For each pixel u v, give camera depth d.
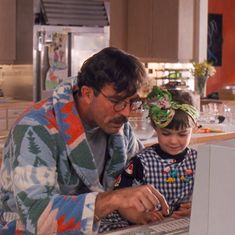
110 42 7.20
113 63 1.46
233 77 9.78
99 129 1.72
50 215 1.42
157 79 7.37
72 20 6.32
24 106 6.07
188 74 7.53
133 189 1.44
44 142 1.52
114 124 1.55
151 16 7.09
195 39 7.11
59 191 1.59
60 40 6.25
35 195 1.44
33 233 1.43
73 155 1.57
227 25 9.62
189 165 2.11
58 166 1.58
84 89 1.54
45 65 6.21
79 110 1.64
